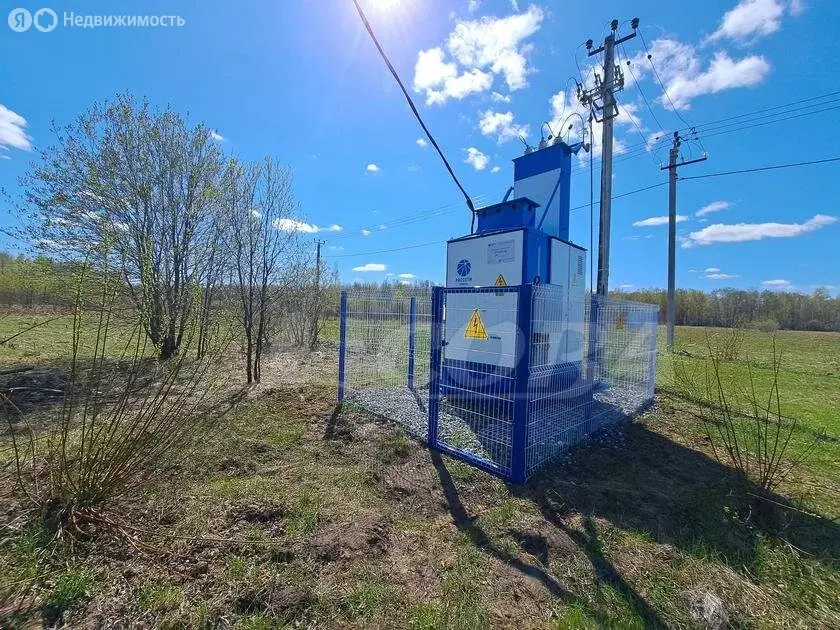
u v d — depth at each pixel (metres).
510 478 2.84
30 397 4.24
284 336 10.07
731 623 1.64
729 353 9.01
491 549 2.06
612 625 1.59
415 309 5.12
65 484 1.99
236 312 6.00
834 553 2.11
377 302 5.01
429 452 3.30
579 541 2.15
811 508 2.55
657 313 5.57
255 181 6.26
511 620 1.60
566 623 1.60
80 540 1.86
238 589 1.65
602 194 6.96
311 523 2.15
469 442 3.43
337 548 1.96
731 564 2.01
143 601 1.56
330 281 10.82
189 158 6.94
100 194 6.20
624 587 1.81
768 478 2.71
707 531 2.29
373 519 2.25
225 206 6.62
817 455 3.48
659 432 4.12
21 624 1.42
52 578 1.63
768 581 1.90
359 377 4.89
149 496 2.29
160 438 2.40
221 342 4.13
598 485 2.84
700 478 3.00
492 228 4.91
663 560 2.02
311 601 1.63
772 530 2.31
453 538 2.16
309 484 2.66
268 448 3.24
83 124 6.19
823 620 1.67
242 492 2.43
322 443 3.43
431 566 1.91
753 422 4.42
